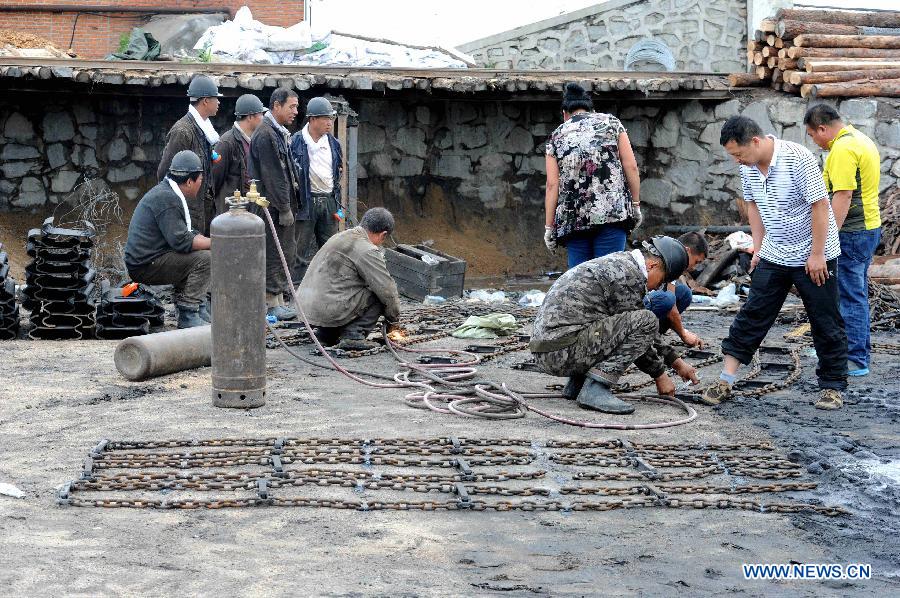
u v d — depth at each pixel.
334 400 7.57
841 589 4.60
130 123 15.52
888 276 12.82
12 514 5.17
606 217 8.84
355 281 9.34
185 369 8.38
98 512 5.27
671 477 6.01
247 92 14.88
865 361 8.77
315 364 8.62
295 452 6.24
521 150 16.94
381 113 16.41
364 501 5.48
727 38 21.28
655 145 16.83
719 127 16.50
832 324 7.56
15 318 9.96
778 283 7.57
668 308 7.61
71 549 4.74
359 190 16.38
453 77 15.34
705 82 16.14
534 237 16.97
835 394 7.65
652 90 15.86
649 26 21.62
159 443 6.29
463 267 13.39
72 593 4.25
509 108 16.84
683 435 6.89
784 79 16.03
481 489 5.68
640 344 7.30
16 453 6.17
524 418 7.24
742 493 5.83
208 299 10.66
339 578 4.52
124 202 15.52
